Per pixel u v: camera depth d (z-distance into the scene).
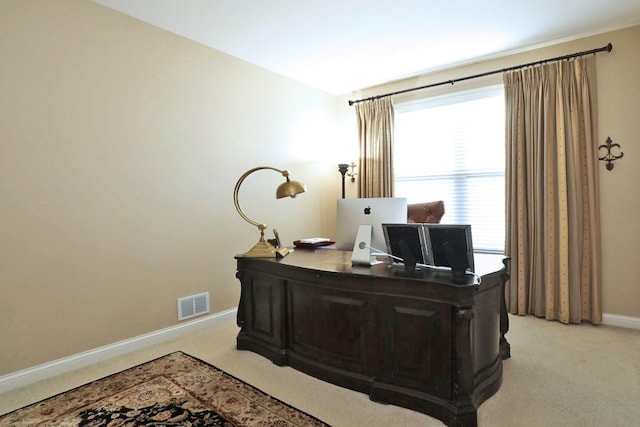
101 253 2.68
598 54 3.23
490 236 3.89
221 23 2.98
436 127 4.21
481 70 3.85
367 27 3.07
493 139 3.87
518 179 3.53
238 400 2.07
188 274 3.25
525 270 3.52
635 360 2.52
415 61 3.82
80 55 2.57
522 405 1.97
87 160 2.60
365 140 4.56
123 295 2.81
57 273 2.46
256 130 3.87
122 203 2.79
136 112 2.88
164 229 3.07
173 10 2.77
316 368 2.31
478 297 1.95
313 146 4.62
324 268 2.24
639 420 1.83
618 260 3.21
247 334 2.80
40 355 2.39
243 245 3.74
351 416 1.91
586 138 3.24
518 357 2.58
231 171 3.62
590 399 2.03
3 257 2.24
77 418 1.92
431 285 1.85
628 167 3.14
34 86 2.36
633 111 3.11
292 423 1.85
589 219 3.24
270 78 4.03
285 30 3.11
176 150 3.15
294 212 4.36
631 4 2.75
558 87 3.33
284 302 2.49
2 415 1.96
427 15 2.88
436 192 4.22
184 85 3.21
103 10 2.69
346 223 2.57
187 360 2.63
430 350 1.89
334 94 4.93
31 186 2.35
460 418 1.77
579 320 3.27
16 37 2.28
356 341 2.14
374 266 2.27
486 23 3.02
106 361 2.65
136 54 2.88
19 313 2.30
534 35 3.25
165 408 2.00
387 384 2.03
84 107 2.59
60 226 2.47
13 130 2.27
